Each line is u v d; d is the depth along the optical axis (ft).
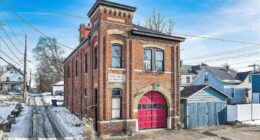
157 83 67.56
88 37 70.69
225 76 152.35
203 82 156.97
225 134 64.39
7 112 93.56
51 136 57.26
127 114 62.13
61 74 255.09
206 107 77.15
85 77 78.64
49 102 154.81
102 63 60.03
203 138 59.36
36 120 79.05
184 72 195.83
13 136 56.24
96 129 62.39
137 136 59.41
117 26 62.18
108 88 60.23
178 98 70.95
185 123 72.79
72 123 73.46
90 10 66.49
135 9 63.87
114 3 60.80
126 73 62.85
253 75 138.00
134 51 64.34
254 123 82.74
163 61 69.56
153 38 67.51
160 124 68.95
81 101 83.92
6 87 276.41
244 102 147.54
